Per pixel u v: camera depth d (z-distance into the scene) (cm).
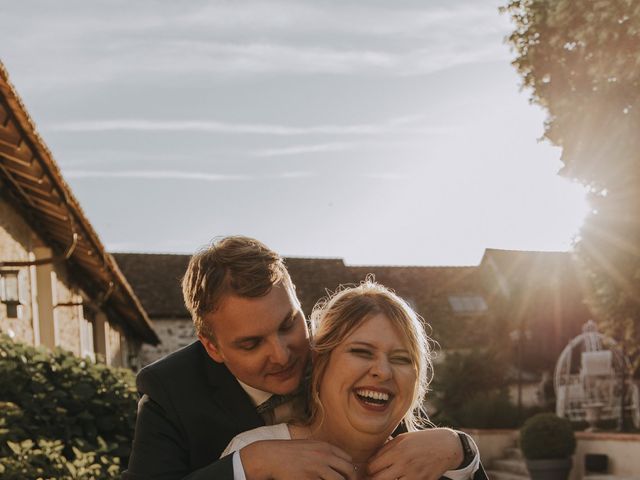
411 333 253
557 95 828
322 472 232
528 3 822
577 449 1346
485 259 2900
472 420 1762
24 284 965
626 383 1562
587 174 848
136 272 2741
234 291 246
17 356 690
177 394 273
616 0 712
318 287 2862
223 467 234
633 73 753
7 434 570
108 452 653
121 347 1898
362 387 248
